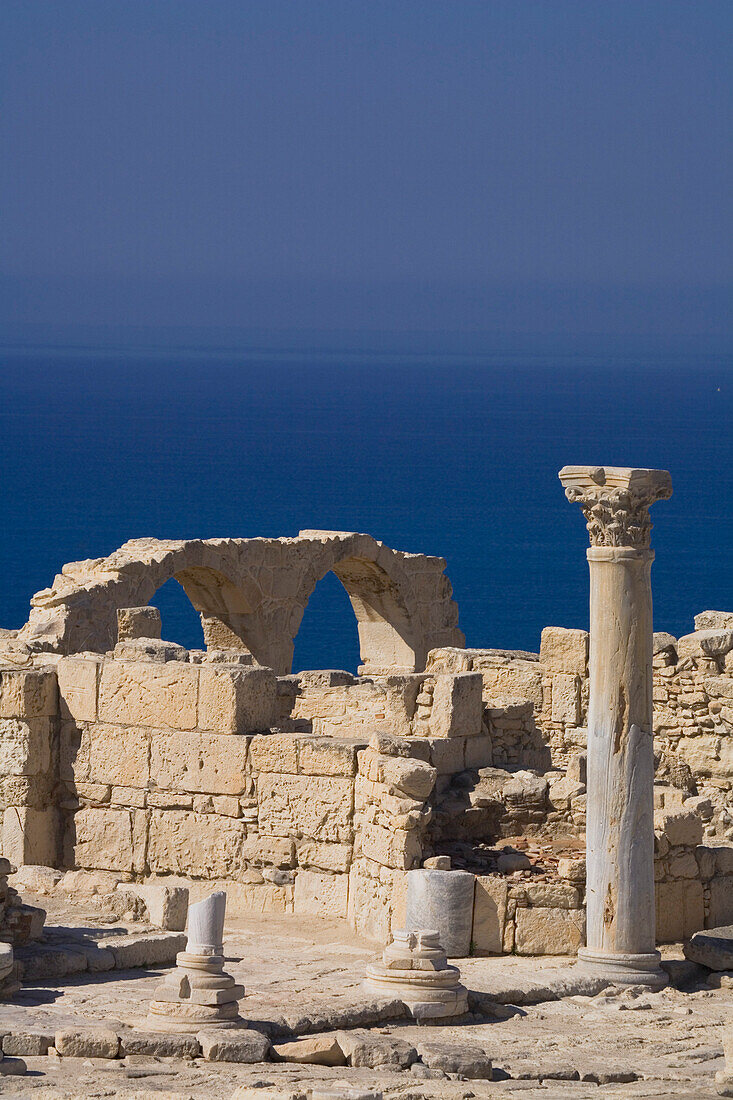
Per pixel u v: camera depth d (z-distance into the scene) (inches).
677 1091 1599.4
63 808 2517.2
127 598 3447.3
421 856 2192.4
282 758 2357.3
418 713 2420.0
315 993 1849.2
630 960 2038.6
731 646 2989.7
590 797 2069.4
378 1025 1790.1
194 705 2422.5
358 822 2293.3
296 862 2348.7
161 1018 1654.8
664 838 2217.0
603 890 2052.2
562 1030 1839.3
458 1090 1515.7
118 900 2112.5
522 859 2194.9
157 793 2447.1
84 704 2495.1
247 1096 1392.7
